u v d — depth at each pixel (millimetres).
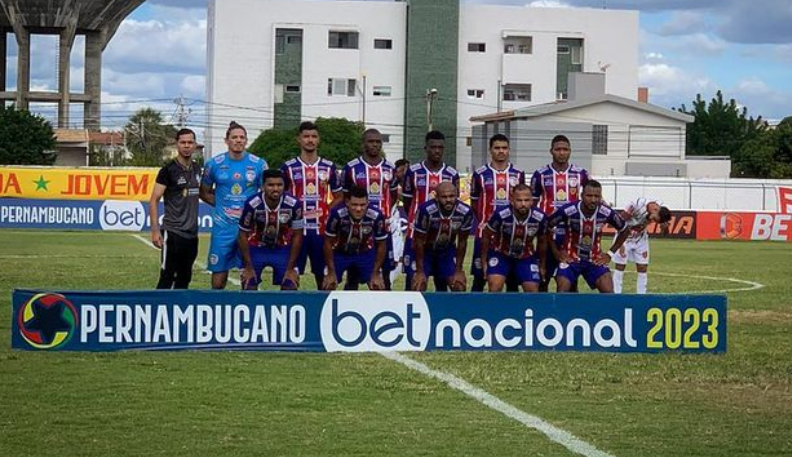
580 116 75062
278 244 14641
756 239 48594
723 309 13297
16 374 11266
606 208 14953
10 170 45125
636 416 9805
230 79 85062
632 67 89188
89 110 89125
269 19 84875
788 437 9047
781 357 13156
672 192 56281
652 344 13227
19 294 12508
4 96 85750
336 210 14406
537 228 14844
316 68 85562
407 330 12961
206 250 34125
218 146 85312
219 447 8477
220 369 11703
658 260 33344
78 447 8430
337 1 85375
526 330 13094
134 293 12547
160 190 15297
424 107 85375
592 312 13117
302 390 10703
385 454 8320
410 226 15602
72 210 44750
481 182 15812
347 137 72188
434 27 85000
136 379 11102
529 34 87562
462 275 14977
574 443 8734
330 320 12844
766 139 85312
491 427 9258
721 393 10922
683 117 75875
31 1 83312
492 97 87500
